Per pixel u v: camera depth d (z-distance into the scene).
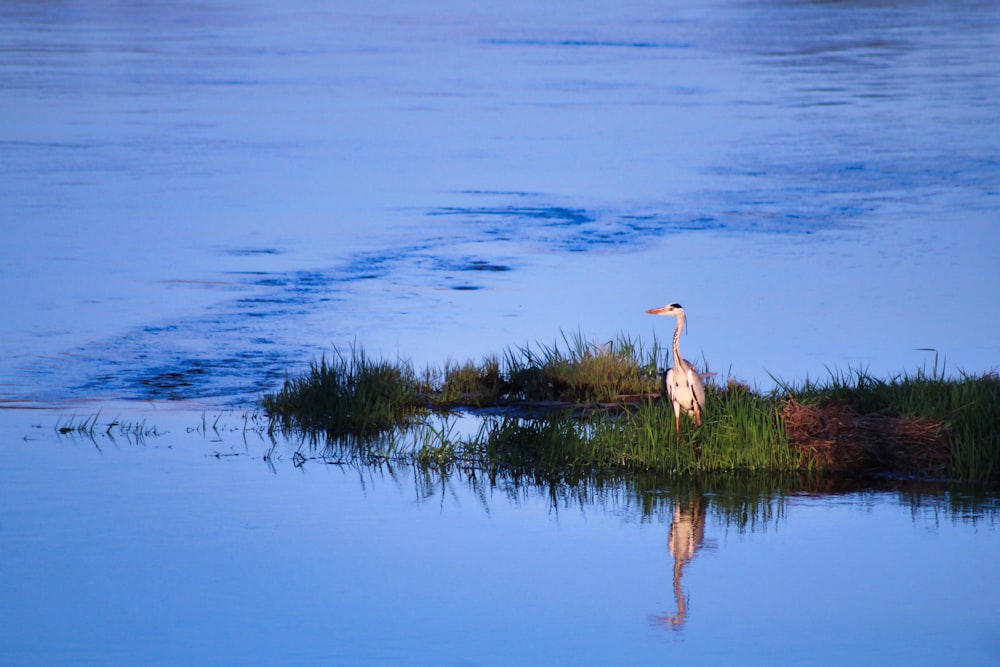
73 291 31.83
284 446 20.89
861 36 99.88
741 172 49.62
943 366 23.78
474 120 62.62
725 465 19.72
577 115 63.94
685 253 36.88
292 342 27.50
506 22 112.06
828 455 19.61
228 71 80.38
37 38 97.56
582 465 19.92
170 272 34.09
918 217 41.78
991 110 64.44
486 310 30.45
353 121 62.41
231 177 48.62
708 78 77.38
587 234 39.38
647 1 131.12
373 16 117.50
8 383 24.27
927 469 19.36
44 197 44.31
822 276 34.03
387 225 40.41
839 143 55.91
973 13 117.12
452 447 20.59
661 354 26.50
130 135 57.91
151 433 21.41
